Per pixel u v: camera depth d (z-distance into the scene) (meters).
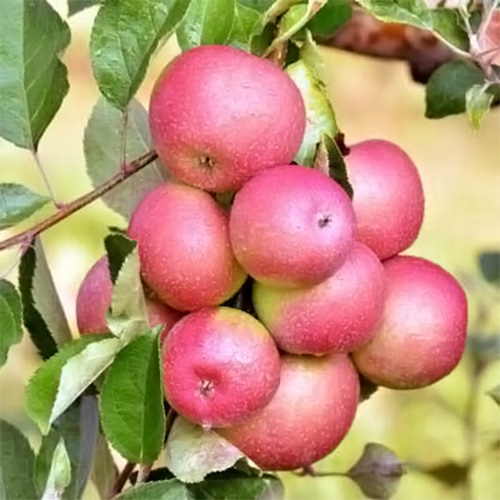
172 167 1.04
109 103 1.11
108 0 1.08
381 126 3.11
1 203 1.11
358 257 1.05
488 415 2.10
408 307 1.09
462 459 1.63
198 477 1.06
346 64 3.07
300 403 1.07
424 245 2.88
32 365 2.14
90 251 2.63
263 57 1.10
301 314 1.04
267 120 1.03
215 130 1.02
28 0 1.12
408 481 1.97
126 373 1.04
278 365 1.05
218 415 1.04
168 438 1.08
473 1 1.17
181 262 1.04
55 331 1.17
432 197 3.03
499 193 3.05
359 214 1.09
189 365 1.04
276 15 1.10
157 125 1.04
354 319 1.05
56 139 2.94
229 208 1.05
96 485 1.21
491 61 1.13
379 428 2.15
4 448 1.20
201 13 1.10
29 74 1.13
